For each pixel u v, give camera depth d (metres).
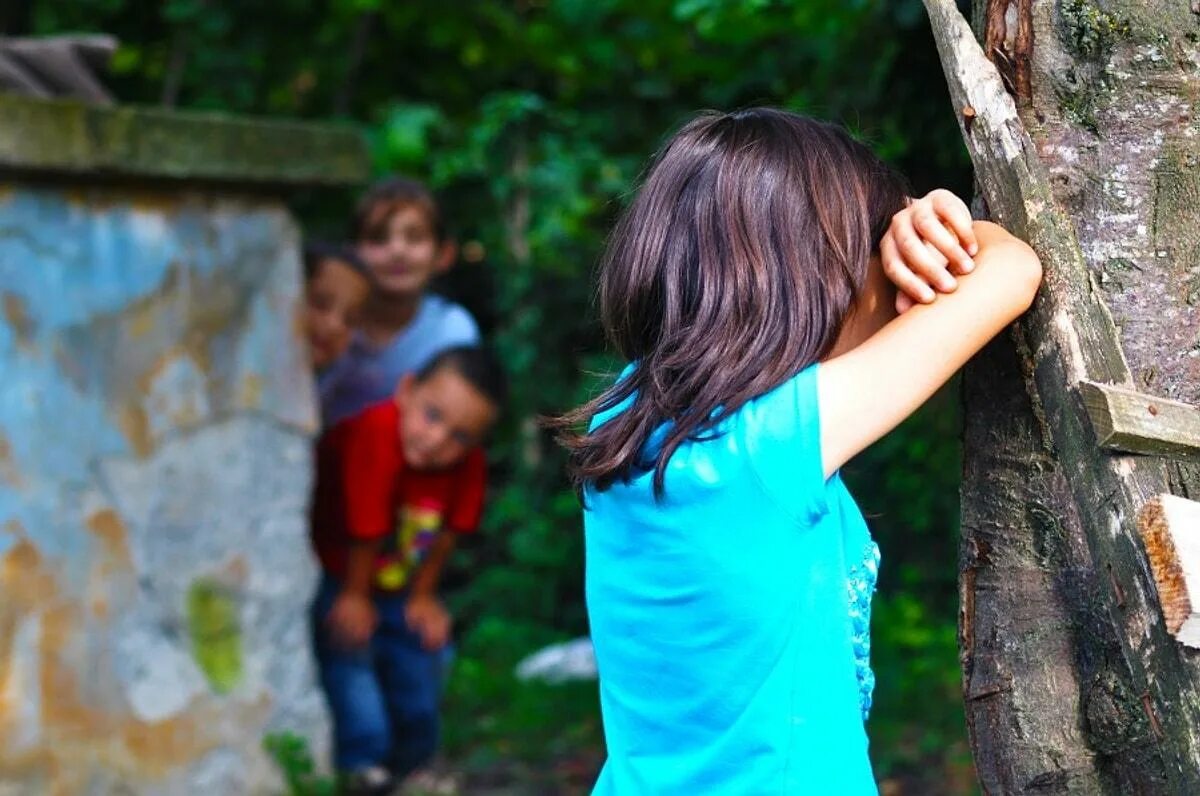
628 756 1.48
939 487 4.43
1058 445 1.41
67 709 3.31
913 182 3.65
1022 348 1.49
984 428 1.57
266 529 3.75
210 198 3.67
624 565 1.46
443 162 6.57
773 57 4.66
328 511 4.07
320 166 3.79
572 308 6.89
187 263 3.61
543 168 6.70
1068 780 1.52
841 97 4.21
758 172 1.47
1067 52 1.52
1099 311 1.39
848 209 1.47
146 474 3.50
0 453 3.22
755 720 1.38
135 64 6.57
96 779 3.34
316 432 3.88
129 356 3.48
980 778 1.61
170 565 3.54
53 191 3.34
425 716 4.11
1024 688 1.55
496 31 6.86
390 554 4.02
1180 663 1.27
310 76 6.82
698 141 1.52
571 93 7.17
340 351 4.05
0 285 3.24
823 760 1.36
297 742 3.71
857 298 1.46
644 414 1.44
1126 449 1.32
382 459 3.80
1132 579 1.32
